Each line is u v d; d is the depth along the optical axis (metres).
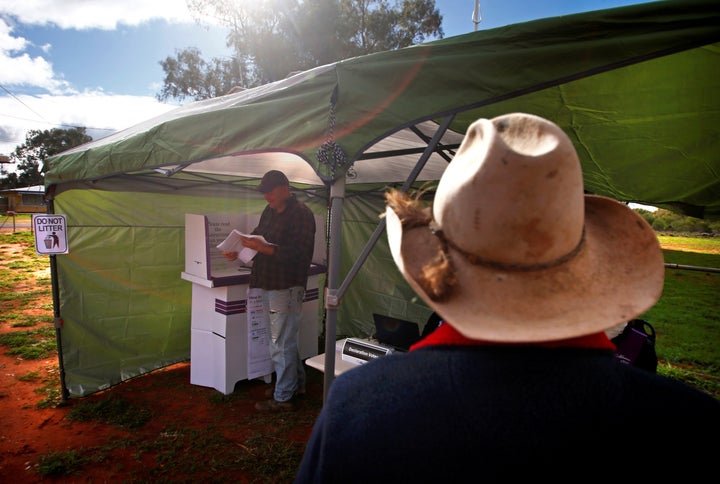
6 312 8.05
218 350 4.43
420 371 0.70
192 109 3.95
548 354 0.67
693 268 4.55
